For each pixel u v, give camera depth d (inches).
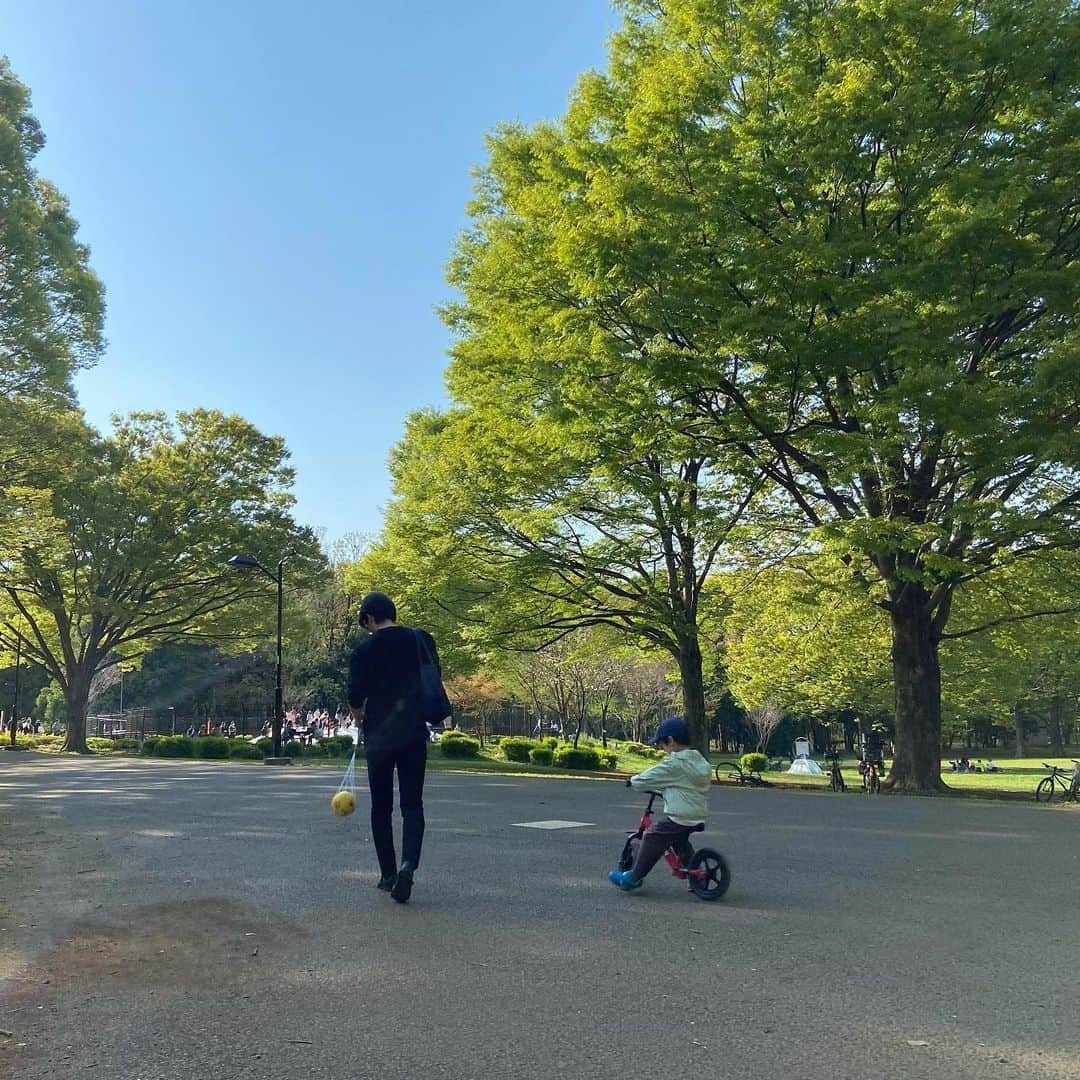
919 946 218.5
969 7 651.5
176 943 213.6
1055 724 2721.5
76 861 313.3
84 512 1579.7
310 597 2279.8
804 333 607.8
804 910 252.4
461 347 960.9
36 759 1315.2
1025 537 755.4
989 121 643.5
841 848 360.5
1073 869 318.7
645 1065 149.8
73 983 186.9
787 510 920.9
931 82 621.3
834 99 608.7
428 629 1122.7
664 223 618.5
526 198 765.9
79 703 1721.2
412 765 258.1
